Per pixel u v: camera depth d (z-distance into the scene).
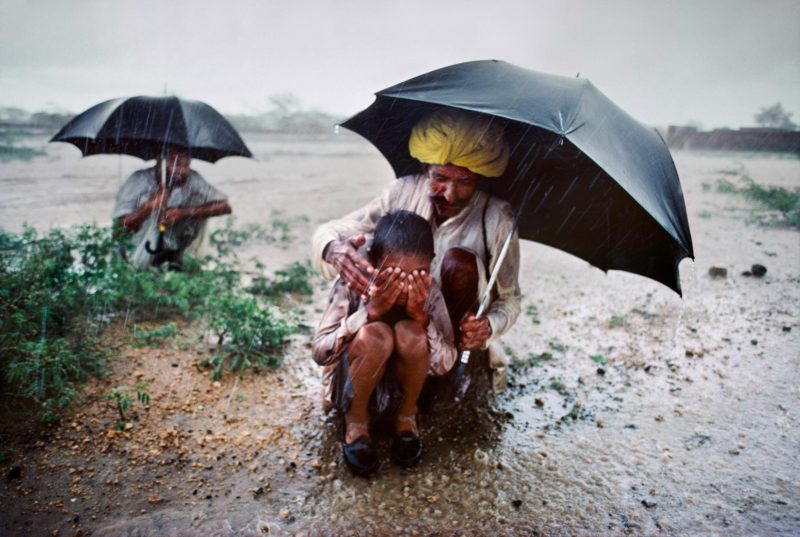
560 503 2.91
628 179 2.65
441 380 3.53
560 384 4.05
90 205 8.38
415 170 3.85
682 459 3.24
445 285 3.37
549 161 3.32
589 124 2.77
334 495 2.94
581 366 4.34
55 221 7.43
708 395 3.90
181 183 5.38
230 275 5.56
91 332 4.27
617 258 3.53
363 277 2.98
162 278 5.02
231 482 3.00
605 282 6.21
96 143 5.40
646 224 3.02
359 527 2.73
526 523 2.78
